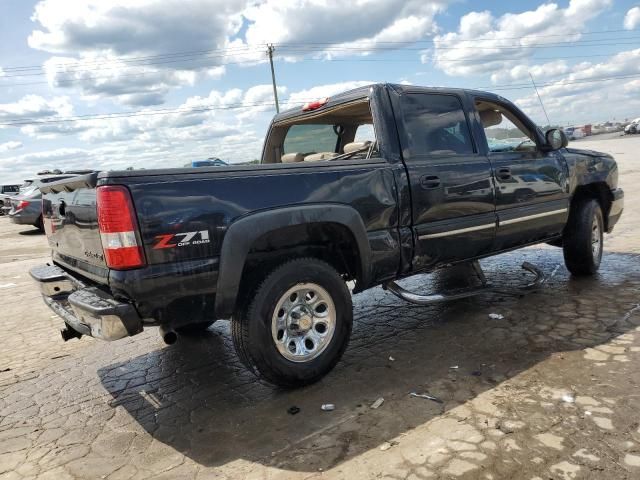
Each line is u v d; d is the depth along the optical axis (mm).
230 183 3014
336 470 2455
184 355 4359
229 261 2953
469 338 4016
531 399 2938
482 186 4254
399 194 3736
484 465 2363
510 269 6172
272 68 36375
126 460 2754
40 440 3061
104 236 2719
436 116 4148
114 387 3795
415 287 5824
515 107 4836
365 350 4008
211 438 2898
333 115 4754
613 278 5281
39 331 5477
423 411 2932
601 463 2311
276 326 3229
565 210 5031
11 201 16516
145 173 2775
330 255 3740
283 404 3207
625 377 3096
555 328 4016
